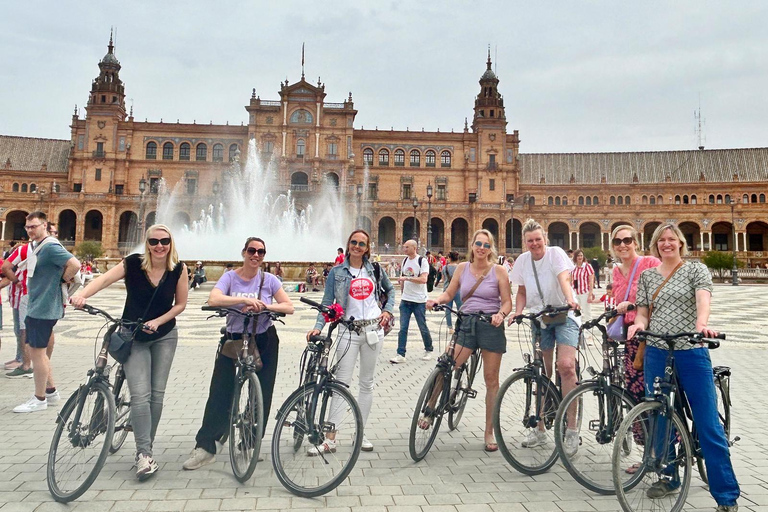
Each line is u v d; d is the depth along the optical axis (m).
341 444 5.21
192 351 12.66
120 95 93.81
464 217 90.06
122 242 88.75
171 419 7.36
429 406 6.12
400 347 12.02
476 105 99.00
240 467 5.42
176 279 5.76
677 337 4.93
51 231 8.49
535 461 5.86
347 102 91.38
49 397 8.11
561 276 6.30
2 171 91.62
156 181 90.62
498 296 6.68
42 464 5.64
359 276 6.42
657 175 99.75
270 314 5.94
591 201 97.81
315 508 4.72
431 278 13.20
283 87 89.38
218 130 92.25
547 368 6.63
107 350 5.36
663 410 4.94
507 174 95.56
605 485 5.23
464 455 6.25
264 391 5.95
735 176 93.31
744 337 15.63
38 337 7.52
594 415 5.66
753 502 4.96
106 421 5.10
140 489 5.08
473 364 7.22
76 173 89.50
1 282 9.80
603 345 5.68
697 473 5.81
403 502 4.89
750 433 7.01
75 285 8.29
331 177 90.69
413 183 94.94
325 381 5.39
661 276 5.50
